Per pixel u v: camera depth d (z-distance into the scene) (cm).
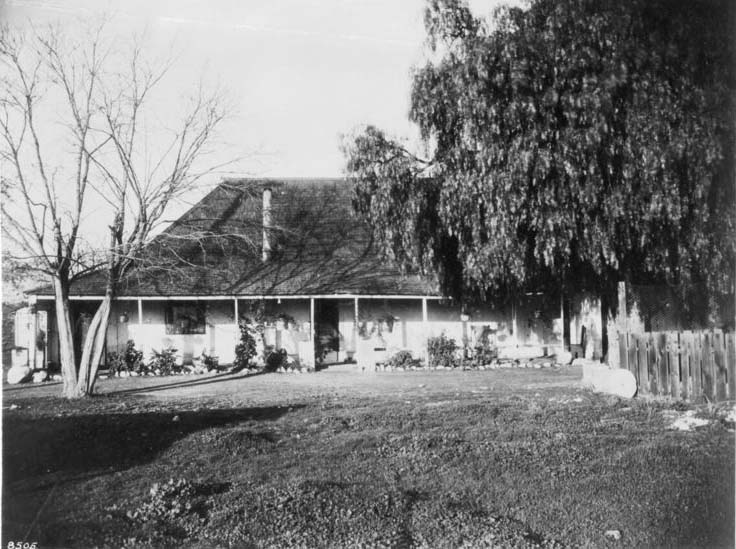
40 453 977
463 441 1023
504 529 661
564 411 1260
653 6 1366
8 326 2575
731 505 716
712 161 1334
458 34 1534
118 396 1717
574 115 1354
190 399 1625
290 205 2770
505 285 1808
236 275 2469
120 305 2473
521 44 1399
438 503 739
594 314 2433
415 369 2323
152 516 713
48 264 1703
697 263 1486
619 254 1523
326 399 1552
